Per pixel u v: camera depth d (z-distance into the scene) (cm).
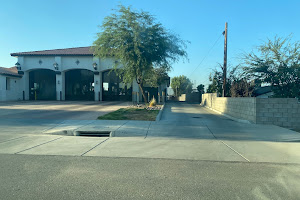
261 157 668
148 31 1878
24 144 796
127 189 435
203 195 414
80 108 1934
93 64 3044
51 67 3183
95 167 560
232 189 442
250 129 1109
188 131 1047
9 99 2980
